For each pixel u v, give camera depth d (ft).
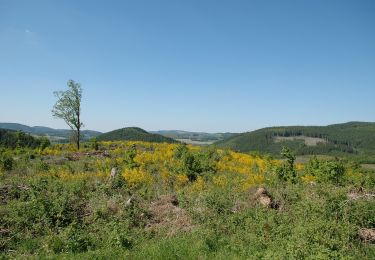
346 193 41.22
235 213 40.93
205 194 46.32
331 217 35.83
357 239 32.76
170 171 71.51
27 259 30.42
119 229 36.60
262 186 50.26
